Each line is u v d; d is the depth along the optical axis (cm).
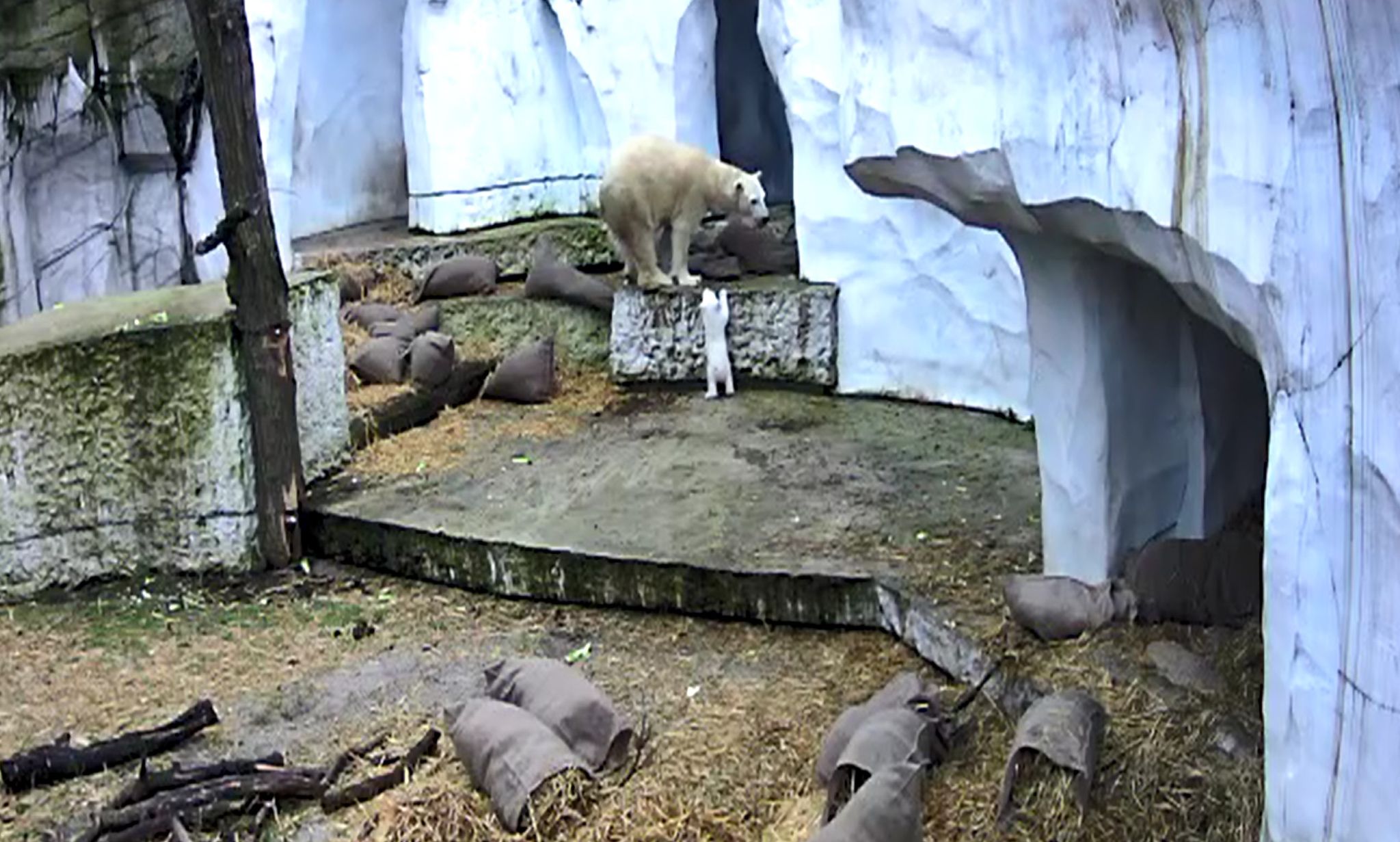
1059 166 266
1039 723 302
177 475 489
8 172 575
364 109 834
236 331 485
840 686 382
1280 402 202
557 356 689
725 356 631
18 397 467
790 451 546
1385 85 172
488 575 465
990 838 296
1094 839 288
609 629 434
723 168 648
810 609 419
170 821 323
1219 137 212
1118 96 244
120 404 480
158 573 495
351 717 383
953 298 584
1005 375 571
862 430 570
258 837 321
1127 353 358
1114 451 361
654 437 576
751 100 828
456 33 768
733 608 428
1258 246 203
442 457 561
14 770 350
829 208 621
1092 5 247
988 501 473
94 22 584
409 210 807
